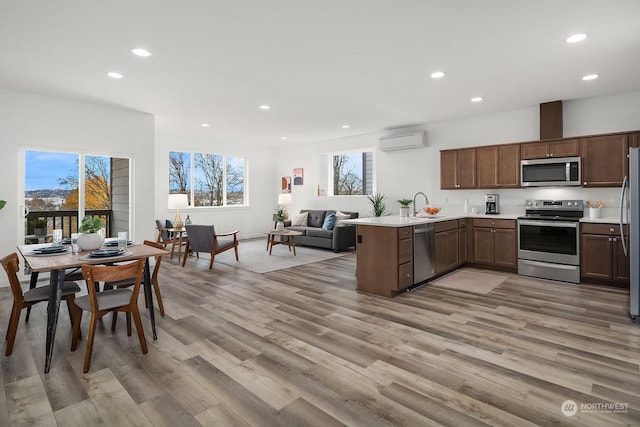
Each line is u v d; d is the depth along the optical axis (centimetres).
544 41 299
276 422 173
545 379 212
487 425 170
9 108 431
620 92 445
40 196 464
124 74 374
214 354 248
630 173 313
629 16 257
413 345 261
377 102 490
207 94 448
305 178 874
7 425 172
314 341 269
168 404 189
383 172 705
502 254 504
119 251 288
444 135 612
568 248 441
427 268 434
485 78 393
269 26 271
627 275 404
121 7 242
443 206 616
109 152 512
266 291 410
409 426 170
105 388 205
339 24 269
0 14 249
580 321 307
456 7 245
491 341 267
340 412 181
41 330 294
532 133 520
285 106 511
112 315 308
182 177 796
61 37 287
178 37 289
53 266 232
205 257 633
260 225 926
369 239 403
